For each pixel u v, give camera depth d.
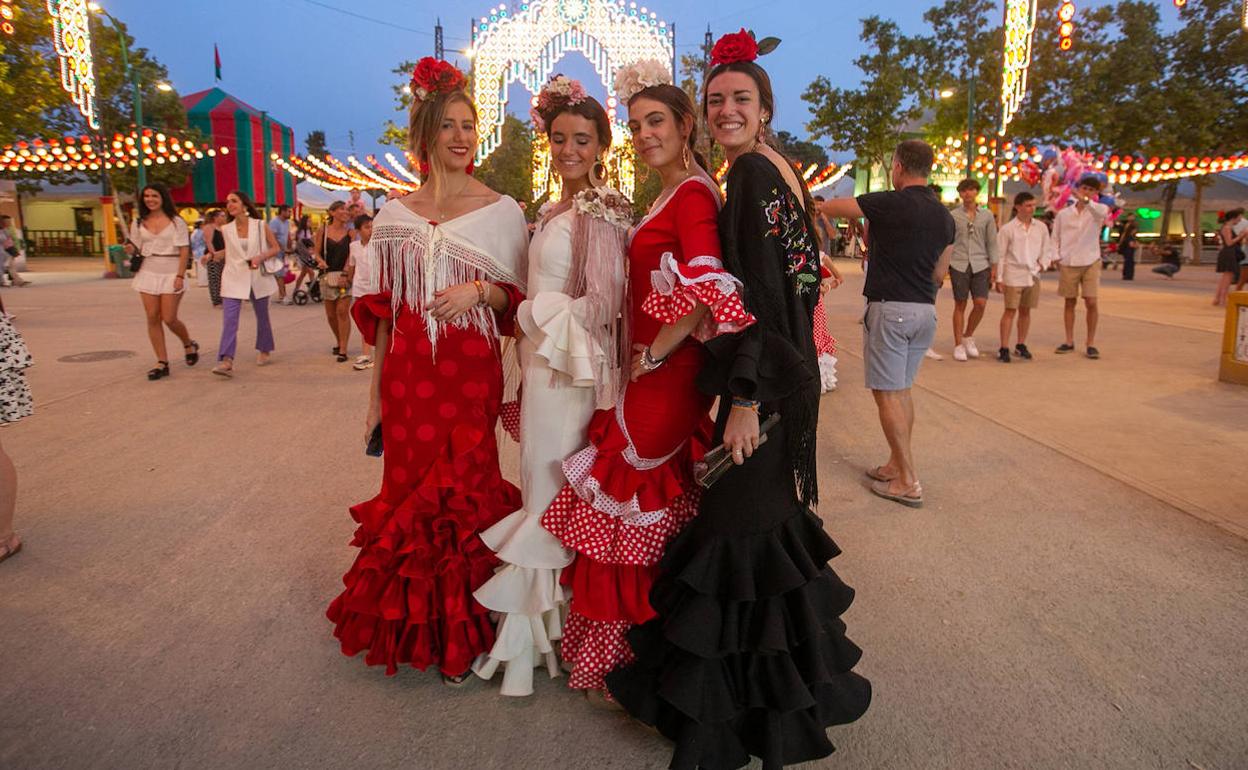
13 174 30.19
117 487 4.68
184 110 35.31
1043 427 6.05
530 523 2.65
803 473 2.32
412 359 2.79
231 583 3.50
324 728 2.54
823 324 4.01
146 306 7.86
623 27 17.36
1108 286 19.44
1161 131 27.27
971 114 26.20
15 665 2.86
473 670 2.82
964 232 8.71
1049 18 27.11
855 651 2.43
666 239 2.43
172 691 2.72
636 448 2.46
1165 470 5.01
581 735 2.54
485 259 2.83
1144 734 2.51
